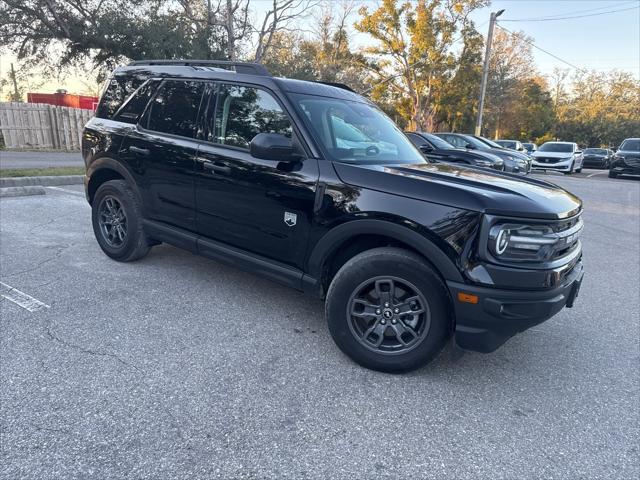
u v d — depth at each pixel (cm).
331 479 202
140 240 437
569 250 289
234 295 401
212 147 360
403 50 3816
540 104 5478
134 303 371
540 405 269
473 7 3612
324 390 269
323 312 378
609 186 1656
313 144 314
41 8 1988
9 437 213
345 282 288
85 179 473
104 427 224
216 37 2142
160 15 2084
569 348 345
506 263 254
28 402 239
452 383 287
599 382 298
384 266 276
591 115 6756
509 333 266
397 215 270
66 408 237
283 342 324
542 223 258
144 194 415
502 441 235
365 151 340
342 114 358
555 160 2155
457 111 3969
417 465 214
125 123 430
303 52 2831
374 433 234
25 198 748
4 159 1303
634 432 247
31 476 192
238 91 357
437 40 3741
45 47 2091
